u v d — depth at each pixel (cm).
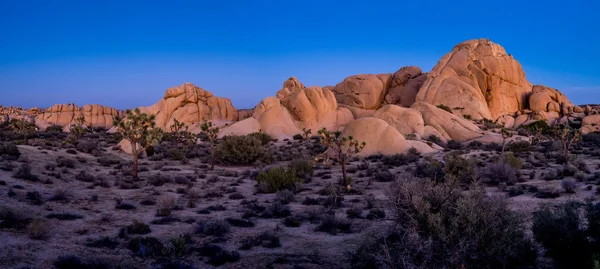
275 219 1736
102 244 1276
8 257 1048
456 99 9506
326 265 1143
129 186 2459
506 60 10344
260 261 1188
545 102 9938
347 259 1190
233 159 4119
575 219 958
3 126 9656
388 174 2872
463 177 2594
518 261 933
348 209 1798
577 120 8919
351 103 10475
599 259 827
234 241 1395
